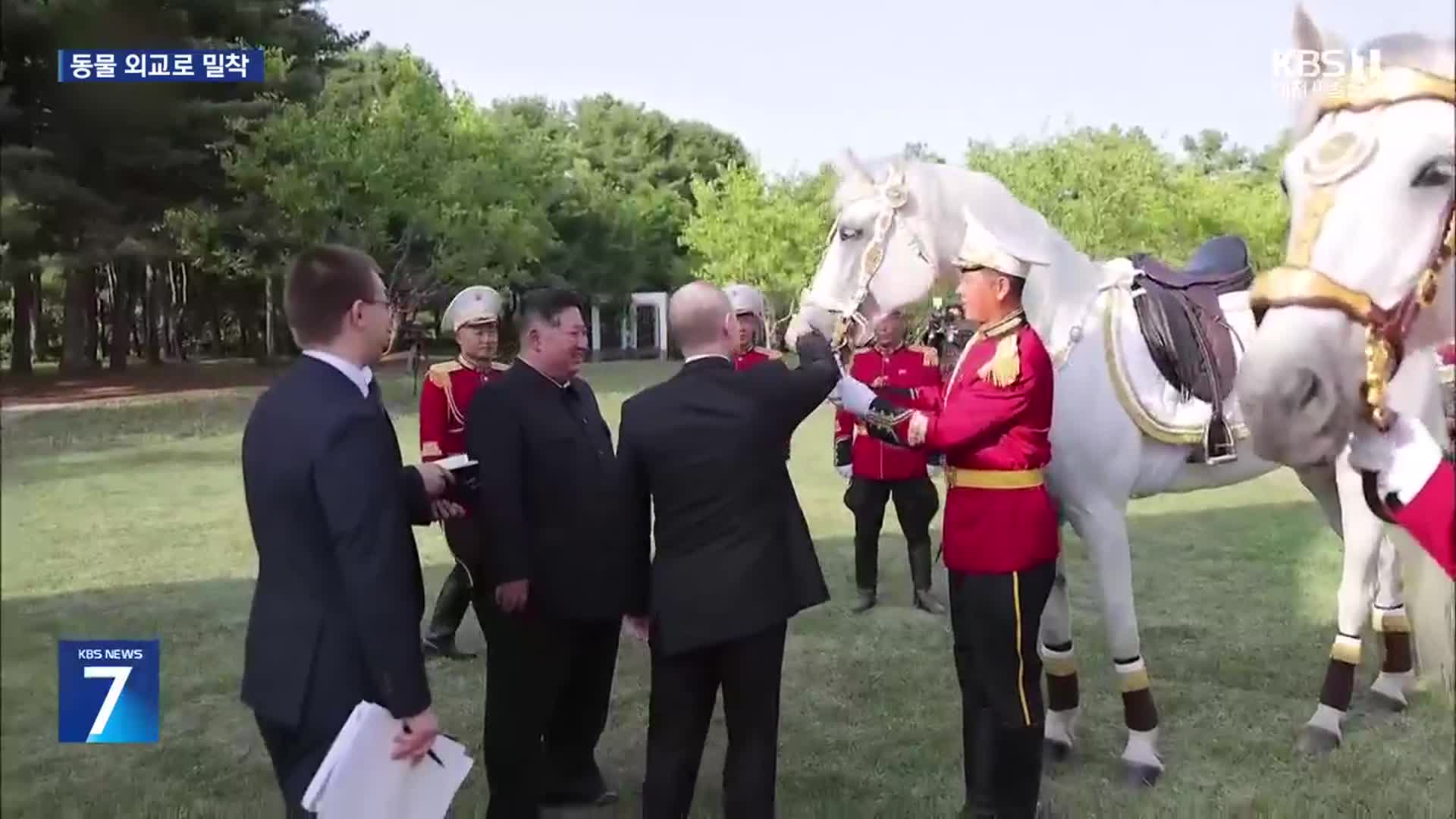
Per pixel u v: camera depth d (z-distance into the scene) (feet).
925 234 10.85
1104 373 10.50
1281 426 5.90
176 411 43.09
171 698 13.38
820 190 72.95
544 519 9.36
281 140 51.16
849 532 23.90
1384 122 5.83
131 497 26.81
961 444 8.69
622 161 101.65
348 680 6.72
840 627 16.53
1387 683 12.60
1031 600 8.85
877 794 10.66
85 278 60.80
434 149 62.03
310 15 50.67
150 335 74.23
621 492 8.68
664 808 8.54
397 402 48.88
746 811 8.42
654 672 8.75
